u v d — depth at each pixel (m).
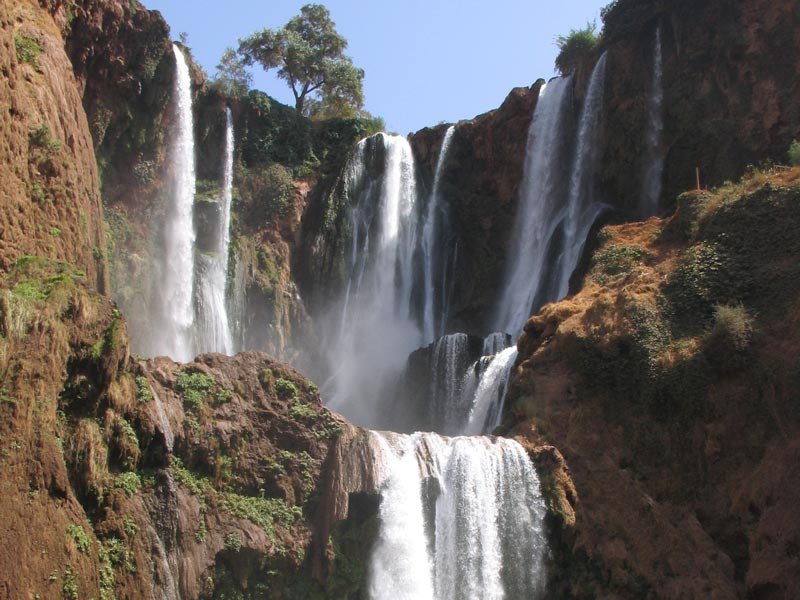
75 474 18.92
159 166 39.12
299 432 22.94
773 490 21.69
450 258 44.06
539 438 24.84
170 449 20.81
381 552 22.44
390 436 23.58
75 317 19.86
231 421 22.34
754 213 26.22
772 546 21.19
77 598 17.69
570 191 40.03
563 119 41.41
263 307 41.62
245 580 21.05
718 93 35.84
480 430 29.50
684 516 23.06
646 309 25.67
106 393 19.88
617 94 38.81
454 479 23.39
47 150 25.30
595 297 27.86
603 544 23.23
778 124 33.78
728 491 22.81
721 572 22.05
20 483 17.50
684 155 36.03
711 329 24.78
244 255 41.56
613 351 25.34
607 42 40.06
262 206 43.81
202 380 22.47
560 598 23.39
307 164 46.06
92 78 35.69
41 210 24.42
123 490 19.70
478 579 22.92
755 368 23.41
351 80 54.41
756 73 34.81
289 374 23.77
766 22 35.00
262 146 45.09
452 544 23.03
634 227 31.11
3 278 20.77
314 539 21.98
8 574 16.59
